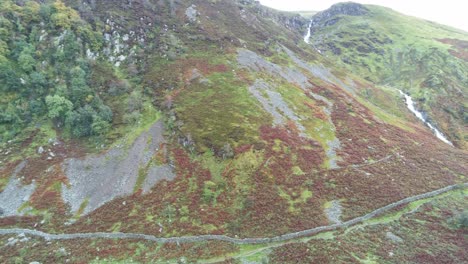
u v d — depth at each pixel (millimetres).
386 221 67125
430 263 55219
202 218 67062
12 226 66250
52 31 106750
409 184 79750
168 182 75875
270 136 89250
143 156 81688
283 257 57156
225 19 151000
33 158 81312
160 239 62688
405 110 138125
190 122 90625
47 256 58719
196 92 103812
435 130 128875
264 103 103062
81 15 117188
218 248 60281
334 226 65125
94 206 71125
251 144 85062
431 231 64250
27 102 91188
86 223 66875
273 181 75875
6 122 87125
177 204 70438
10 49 98438
